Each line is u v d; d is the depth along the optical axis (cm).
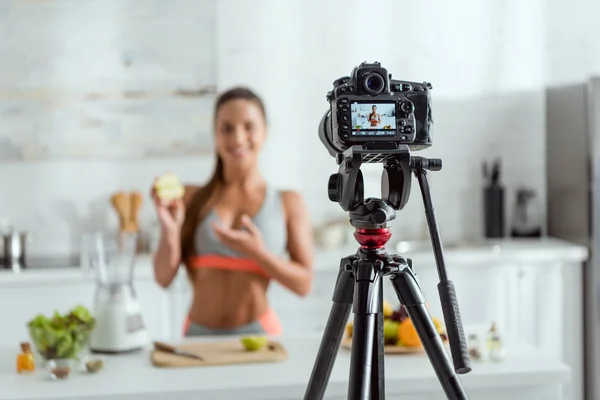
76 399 194
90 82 395
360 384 136
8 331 354
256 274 283
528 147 429
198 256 286
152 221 400
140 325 237
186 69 399
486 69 425
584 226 387
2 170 394
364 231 145
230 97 290
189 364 218
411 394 207
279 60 407
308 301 375
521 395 212
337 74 412
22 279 351
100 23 394
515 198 430
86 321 218
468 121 425
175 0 397
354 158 140
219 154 292
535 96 429
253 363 221
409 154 141
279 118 409
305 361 223
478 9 423
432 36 420
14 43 389
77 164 397
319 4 409
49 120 394
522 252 380
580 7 429
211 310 281
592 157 375
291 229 295
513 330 386
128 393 196
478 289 383
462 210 425
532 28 427
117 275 234
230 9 402
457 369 124
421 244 406
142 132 399
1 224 382
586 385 389
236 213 291
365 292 141
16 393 196
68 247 398
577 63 430
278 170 411
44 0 390
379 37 415
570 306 388
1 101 390
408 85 146
